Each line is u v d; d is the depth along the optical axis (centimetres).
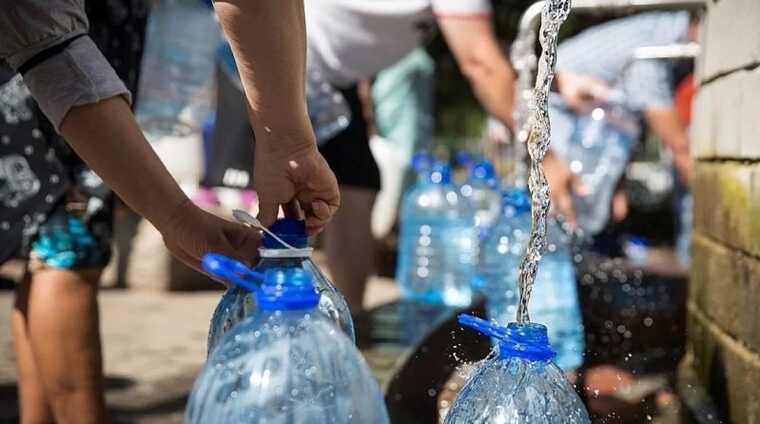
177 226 165
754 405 195
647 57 400
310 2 383
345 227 421
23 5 164
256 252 167
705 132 260
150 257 676
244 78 167
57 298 258
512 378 145
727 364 216
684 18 403
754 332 197
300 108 169
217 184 393
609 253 422
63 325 259
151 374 436
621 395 224
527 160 342
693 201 276
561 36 521
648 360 254
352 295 425
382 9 373
